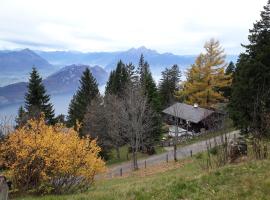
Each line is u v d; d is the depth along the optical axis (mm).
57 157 21938
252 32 38469
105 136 54125
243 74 36750
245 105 35375
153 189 14984
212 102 63906
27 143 21672
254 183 13797
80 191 22141
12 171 21922
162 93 93938
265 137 20953
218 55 61406
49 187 21406
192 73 64000
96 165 23578
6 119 31078
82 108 74938
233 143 22750
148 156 52594
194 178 15531
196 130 64312
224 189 13773
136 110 43188
